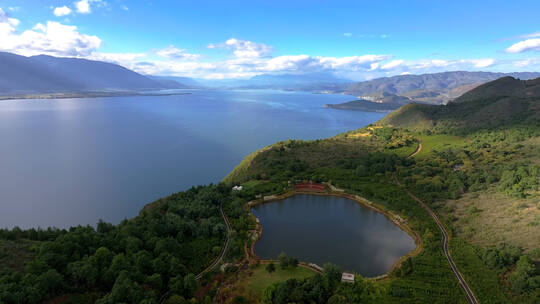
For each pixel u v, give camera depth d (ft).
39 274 297.12
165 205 561.43
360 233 508.53
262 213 584.40
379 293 332.19
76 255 337.93
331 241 482.28
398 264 412.77
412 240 483.10
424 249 432.66
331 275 353.72
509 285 336.90
